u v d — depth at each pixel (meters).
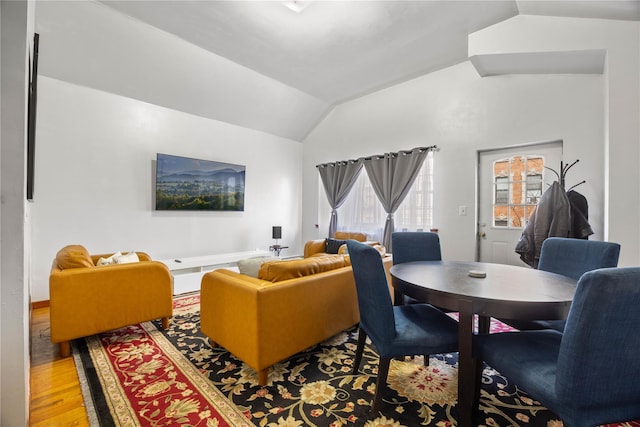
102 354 2.16
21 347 1.21
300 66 4.02
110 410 1.54
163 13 2.95
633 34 2.35
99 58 3.40
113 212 3.80
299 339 1.93
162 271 2.57
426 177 4.26
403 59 3.79
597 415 1.02
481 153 3.82
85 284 2.20
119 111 3.84
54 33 3.04
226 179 4.89
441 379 1.88
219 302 2.05
